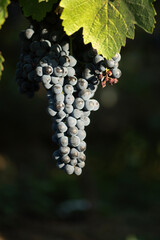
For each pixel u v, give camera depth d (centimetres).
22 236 703
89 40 145
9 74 751
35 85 193
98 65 159
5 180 918
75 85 165
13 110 1052
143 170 1110
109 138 1334
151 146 1070
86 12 145
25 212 808
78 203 886
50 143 1230
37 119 1112
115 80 164
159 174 1094
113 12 146
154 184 1062
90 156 1318
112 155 1264
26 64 174
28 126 1126
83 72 163
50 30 167
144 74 853
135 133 1120
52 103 163
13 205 789
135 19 145
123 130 1212
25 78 189
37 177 1066
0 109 1041
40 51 166
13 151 1135
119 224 816
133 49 687
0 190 797
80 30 162
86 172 960
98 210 882
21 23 675
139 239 705
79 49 166
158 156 1055
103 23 146
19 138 1153
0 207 761
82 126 163
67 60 160
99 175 1221
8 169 1020
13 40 677
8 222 741
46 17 165
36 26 172
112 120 1246
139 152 1091
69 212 848
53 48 162
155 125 972
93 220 839
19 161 1119
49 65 161
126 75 862
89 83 168
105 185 1134
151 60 767
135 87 888
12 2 174
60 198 977
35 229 748
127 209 943
